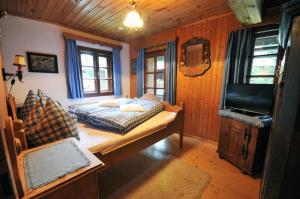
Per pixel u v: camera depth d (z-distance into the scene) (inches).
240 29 88.9
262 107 73.9
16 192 21.2
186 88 123.1
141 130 68.1
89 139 56.3
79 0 79.0
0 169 18.0
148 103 106.2
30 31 101.5
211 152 98.0
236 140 79.5
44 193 24.8
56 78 115.8
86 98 136.8
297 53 25.4
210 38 105.3
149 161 86.8
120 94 163.2
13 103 65.3
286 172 27.3
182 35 120.6
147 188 65.1
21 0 79.0
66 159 33.7
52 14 96.7
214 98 107.6
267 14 80.5
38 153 36.3
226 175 74.5
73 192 28.8
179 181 69.5
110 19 104.7
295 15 29.3
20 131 38.2
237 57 91.0
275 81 80.0
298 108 25.0
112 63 156.0
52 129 47.3
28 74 102.7
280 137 28.4
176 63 127.0
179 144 108.3
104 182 69.2
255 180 71.0
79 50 129.8
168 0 79.4
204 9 90.7
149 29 127.6
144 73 154.8
